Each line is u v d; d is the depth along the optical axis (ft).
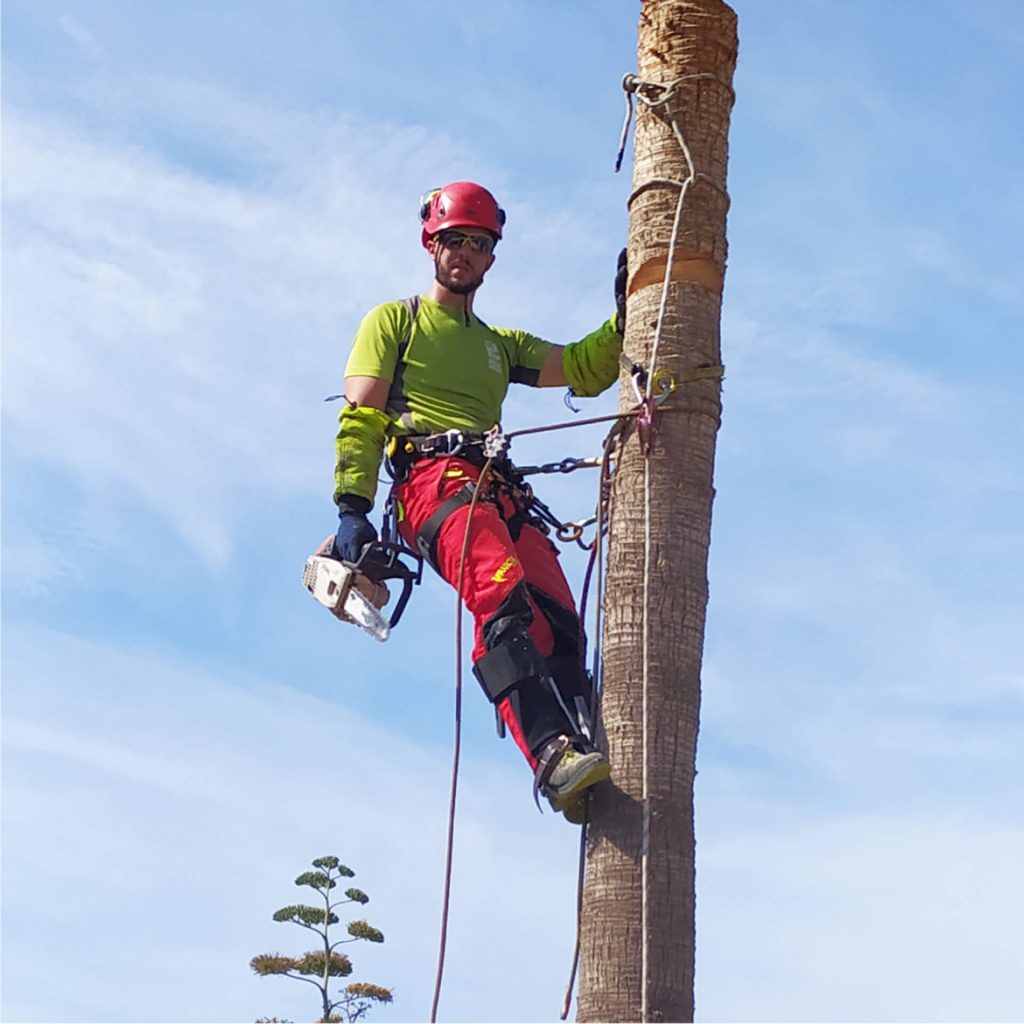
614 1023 18.72
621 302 22.88
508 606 21.97
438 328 24.48
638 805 19.66
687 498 20.81
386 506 23.68
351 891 63.52
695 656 20.44
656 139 22.03
